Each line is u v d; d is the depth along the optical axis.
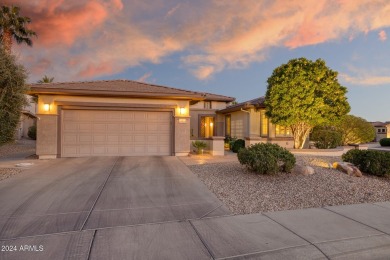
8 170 8.95
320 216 4.85
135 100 13.12
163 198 5.89
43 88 11.75
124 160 11.51
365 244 3.71
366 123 20.11
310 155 13.31
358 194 6.43
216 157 13.02
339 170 8.90
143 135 13.29
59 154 12.25
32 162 10.82
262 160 7.75
